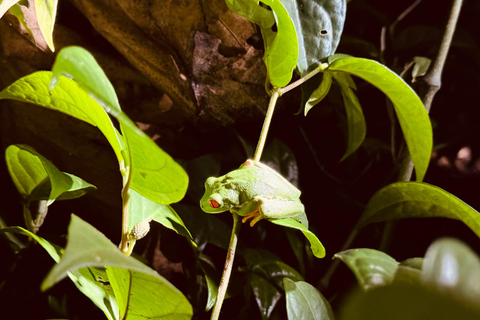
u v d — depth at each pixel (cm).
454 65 72
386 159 71
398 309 52
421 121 54
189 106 62
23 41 59
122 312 48
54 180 53
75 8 61
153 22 59
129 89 62
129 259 43
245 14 52
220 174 64
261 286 58
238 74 62
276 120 66
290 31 51
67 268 41
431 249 53
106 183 63
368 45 66
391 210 57
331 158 70
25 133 62
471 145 78
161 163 44
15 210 63
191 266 64
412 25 71
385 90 54
